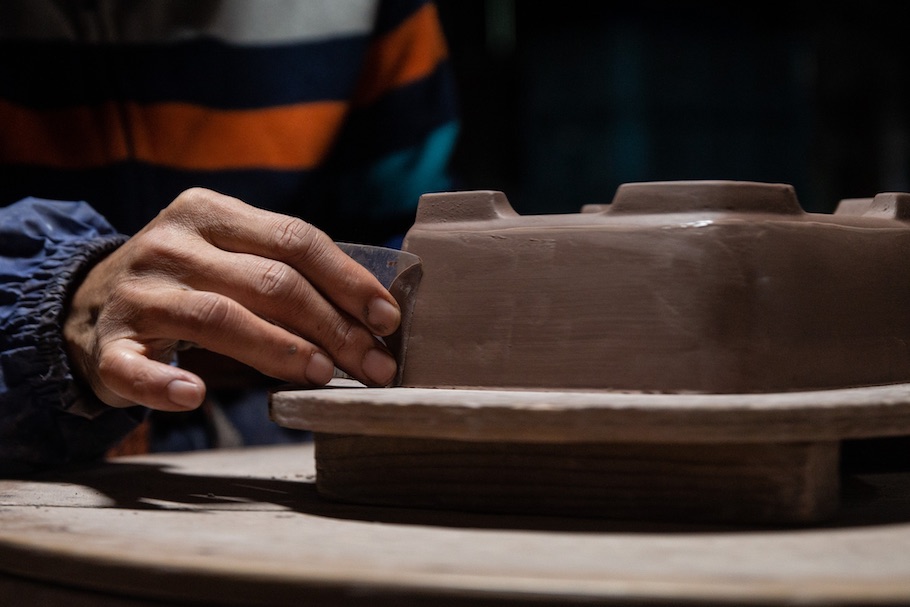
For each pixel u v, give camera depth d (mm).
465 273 721
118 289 766
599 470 607
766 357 642
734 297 643
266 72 1380
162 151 1321
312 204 1421
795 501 567
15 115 1259
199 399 710
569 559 479
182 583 473
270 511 664
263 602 455
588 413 554
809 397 596
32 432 890
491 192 740
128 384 713
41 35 1275
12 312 859
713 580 426
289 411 661
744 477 576
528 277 696
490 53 3504
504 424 568
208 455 1023
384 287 751
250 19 1379
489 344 701
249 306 742
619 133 3584
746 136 3650
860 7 3393
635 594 413
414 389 714
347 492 686
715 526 577
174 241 764
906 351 753
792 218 686
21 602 550
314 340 742
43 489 774
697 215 661
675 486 591
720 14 3580
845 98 3494
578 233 684
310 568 458
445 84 1502
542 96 3568
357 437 678
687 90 3627
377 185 1478
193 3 1352
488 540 538
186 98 1342
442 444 647
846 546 508
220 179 1348
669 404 556
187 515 650
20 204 949
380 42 1476
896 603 401
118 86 1300
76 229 957
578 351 669
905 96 3416
